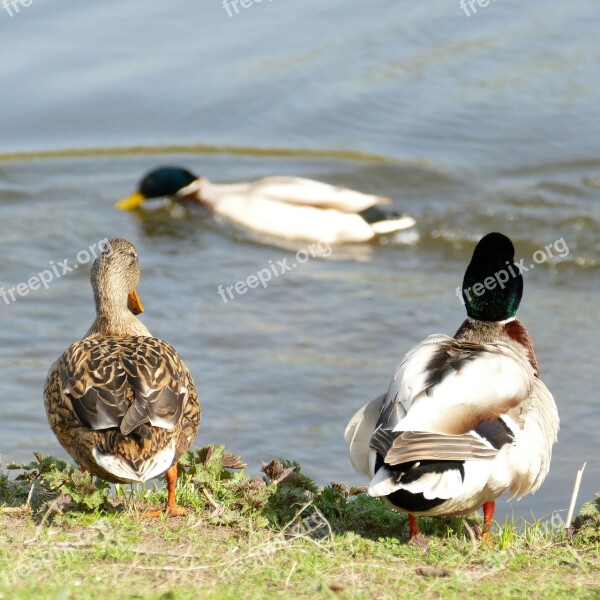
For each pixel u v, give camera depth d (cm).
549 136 2250
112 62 2372
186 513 810
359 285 1844
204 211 2161
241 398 1438
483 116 2273
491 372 745
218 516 807
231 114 2327
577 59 2420
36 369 1504
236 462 889
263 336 1625
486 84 2353
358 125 2306
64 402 799
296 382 1478
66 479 798
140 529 773
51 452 1282
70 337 1608
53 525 773
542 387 794
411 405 716
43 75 2331
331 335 1628
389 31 2498
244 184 2206
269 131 2330
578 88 2336
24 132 2295
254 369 1516
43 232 1994
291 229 2108
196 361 1540
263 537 778
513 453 735
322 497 862
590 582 717
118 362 805
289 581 689
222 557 727
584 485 1173
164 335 1620
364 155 2259
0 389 1439
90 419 770
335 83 2369
